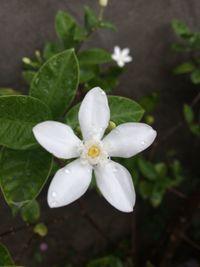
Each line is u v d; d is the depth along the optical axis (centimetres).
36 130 7
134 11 13
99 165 7
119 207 7
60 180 7
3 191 7
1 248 8
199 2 14
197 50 15
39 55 12
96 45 13
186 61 15
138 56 14
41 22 12
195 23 14
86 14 11
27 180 7
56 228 16
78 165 7
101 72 13
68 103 7
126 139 7
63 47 12
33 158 7
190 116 14
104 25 11
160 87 15
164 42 14
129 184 7
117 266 16
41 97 7
